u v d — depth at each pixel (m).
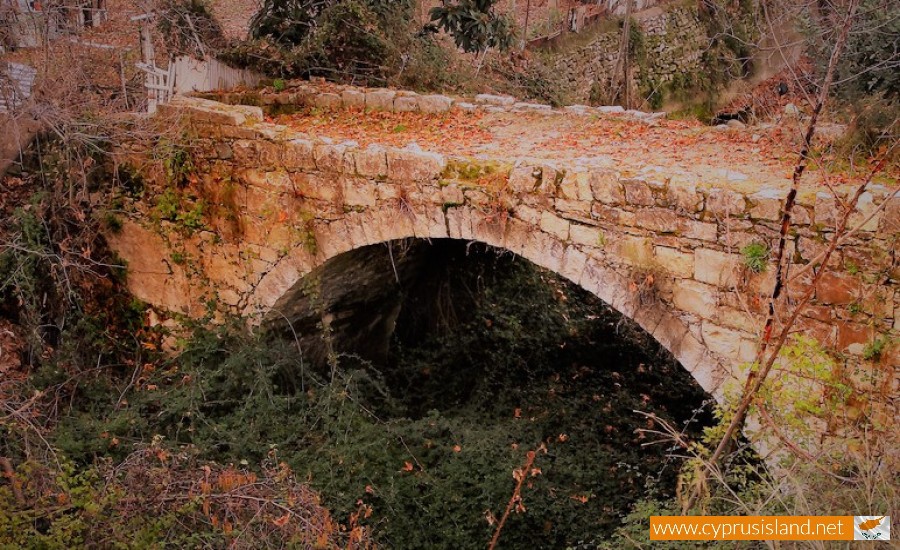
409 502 7.90
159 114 9.29
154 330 9.84
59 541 5.90
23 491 6.40
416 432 8.71
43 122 9.45
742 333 6.30
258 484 6.73
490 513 7.78
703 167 7.12
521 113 9.77
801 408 5.66
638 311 6.80
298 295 9.20
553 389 10.56
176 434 7.95
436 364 11.34
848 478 5.35
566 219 7.04
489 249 11.45
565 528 7.94
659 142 8.27
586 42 17.23
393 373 11.28
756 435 5.84
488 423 10.01
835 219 5.38
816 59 8.51
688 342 6.63
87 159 9.33
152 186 9.40
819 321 6.00
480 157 7.74
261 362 8.72
